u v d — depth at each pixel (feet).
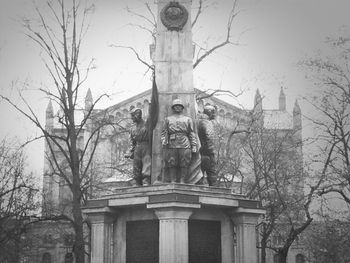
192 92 46.47
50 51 79.51
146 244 42.01
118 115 156.25
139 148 45.78
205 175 46.11
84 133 143.84
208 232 42.65
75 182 78.84
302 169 92.58
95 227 43.52
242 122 122.52
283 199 92.12
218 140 101.86
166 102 46.16
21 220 94.02
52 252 174.70
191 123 43.96
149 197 40.63
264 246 91.35
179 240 39.63
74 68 81.15
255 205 43.86
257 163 98.94
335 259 90.84
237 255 43.19
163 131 43.68
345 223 88.38
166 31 47.83
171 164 43.09
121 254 43.16
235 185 122.31
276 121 128.06
